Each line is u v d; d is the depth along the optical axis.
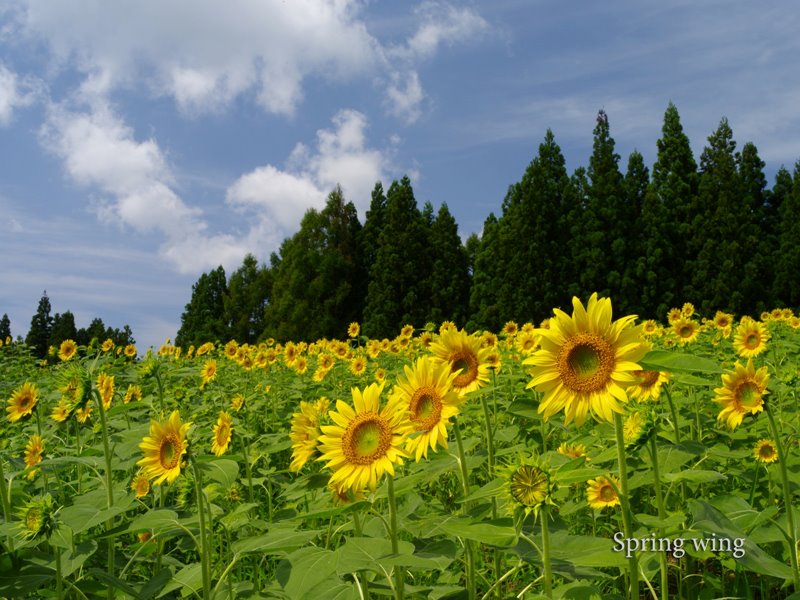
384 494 3.04
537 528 2.71
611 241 38.28
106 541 3.67
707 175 39.09
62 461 3.33
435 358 3.68
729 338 11.63
